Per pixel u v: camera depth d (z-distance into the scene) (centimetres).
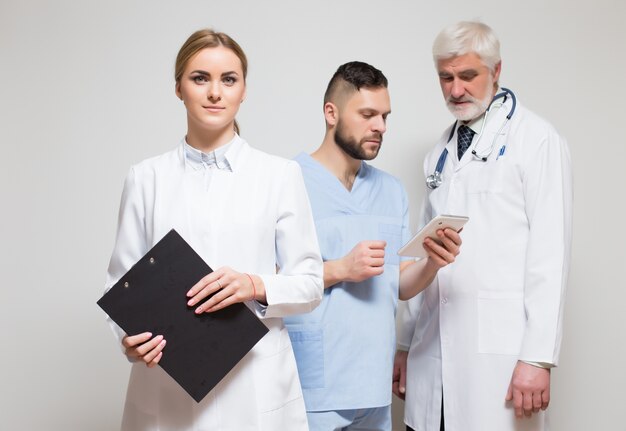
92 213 249
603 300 250
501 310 186
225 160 150
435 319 199
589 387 250
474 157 195
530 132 189
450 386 192
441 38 193
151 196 152
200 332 139
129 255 154
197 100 147
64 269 249
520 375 180
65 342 249
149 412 146
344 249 184
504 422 185
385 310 187
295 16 249
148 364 138
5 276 248
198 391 138
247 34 249
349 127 183
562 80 249
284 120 248
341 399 179
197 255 139
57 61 249
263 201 149
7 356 248
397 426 252
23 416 249
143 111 249
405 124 249
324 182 186
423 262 191
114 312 138
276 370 146
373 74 184
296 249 151
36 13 249
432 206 205
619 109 249
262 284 142
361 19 250
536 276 182
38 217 249
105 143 249
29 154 249
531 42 249
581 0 250
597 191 249
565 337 250
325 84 249
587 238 250
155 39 249
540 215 184
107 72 249
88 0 249
